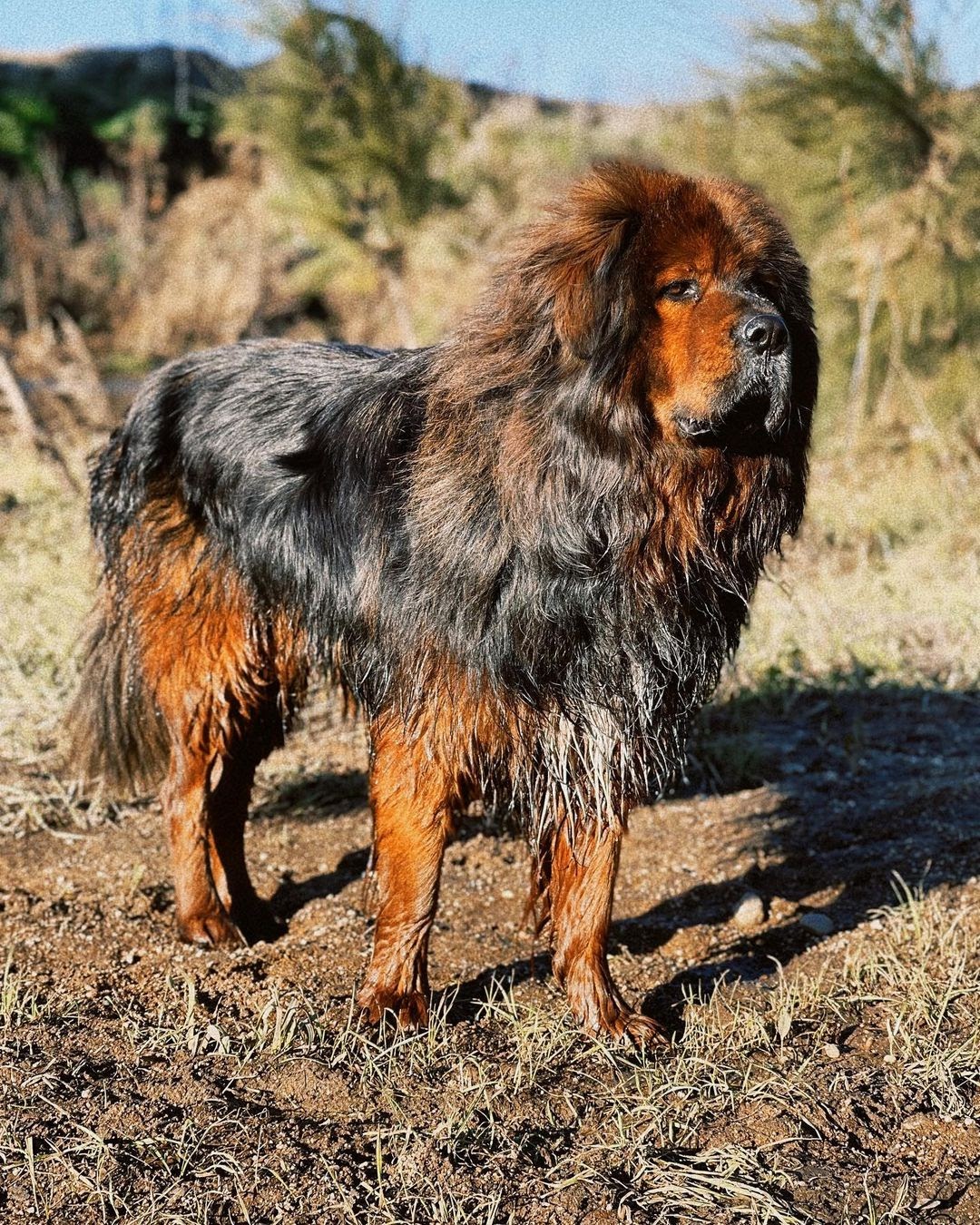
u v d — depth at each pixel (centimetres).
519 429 347
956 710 702
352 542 404
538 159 1566
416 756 380
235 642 454
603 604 358
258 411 447
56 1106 344
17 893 484
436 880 393
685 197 349
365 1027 390
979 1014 397
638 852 543
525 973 436
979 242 1162
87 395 1797
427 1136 335
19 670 695
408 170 1441
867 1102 357
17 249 3067
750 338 336
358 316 2636
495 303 361
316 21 1373
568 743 372
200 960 439
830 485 1198
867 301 1177
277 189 1762
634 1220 310
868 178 1171
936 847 527
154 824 554
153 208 3478
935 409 1200
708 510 364
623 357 340
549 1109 352
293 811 576
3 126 3581
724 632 391
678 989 429
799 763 636
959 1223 311
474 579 358
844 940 455
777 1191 321
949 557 974
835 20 1116
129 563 475
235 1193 315
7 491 1218
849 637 798
